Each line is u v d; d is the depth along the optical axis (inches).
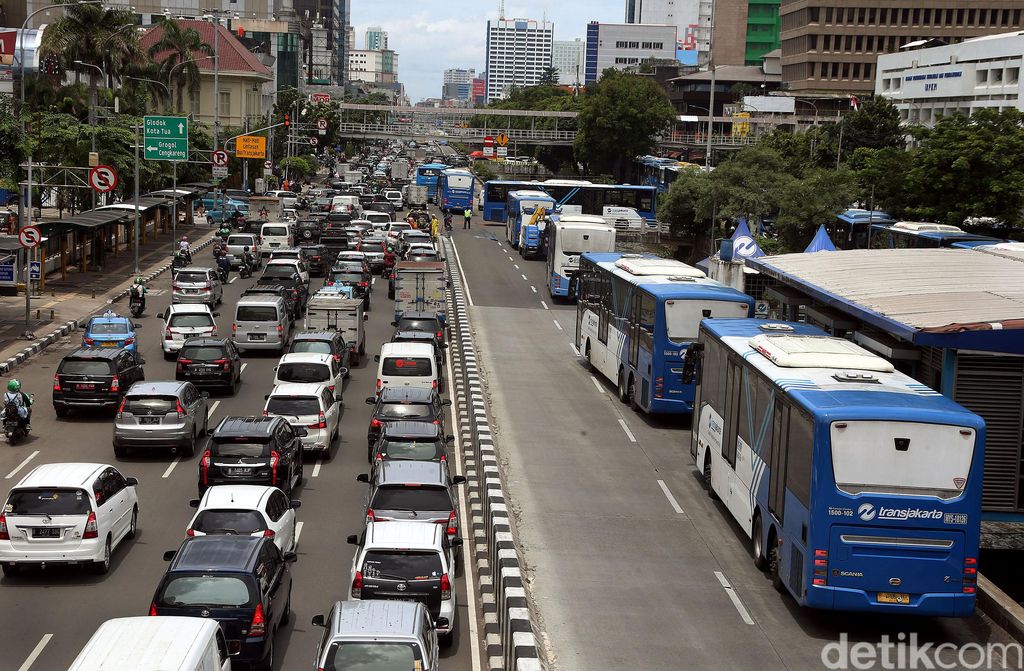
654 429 1306.6
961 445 675.4
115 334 1529.3
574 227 2336.4
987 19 5334.6
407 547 664.4
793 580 724.0
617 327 1475.1
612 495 1029.2
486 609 721.6
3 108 2114.9
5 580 773.3
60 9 5113.2
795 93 5733.3
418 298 1849.2
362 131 6560.0
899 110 4411.9
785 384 765.3
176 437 1082.7
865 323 1003.9
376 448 949.8
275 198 3334.2
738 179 3139.8
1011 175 2207.2
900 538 676.7
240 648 594.6
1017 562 859.4
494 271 2832.2
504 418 1332.4
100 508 782.5
